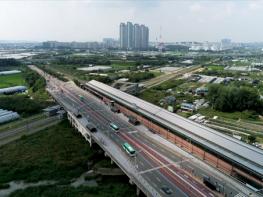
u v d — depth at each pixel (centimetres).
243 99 17425
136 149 9825
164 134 11356
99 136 11088
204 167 8512
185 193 7100
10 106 17575
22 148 11625
